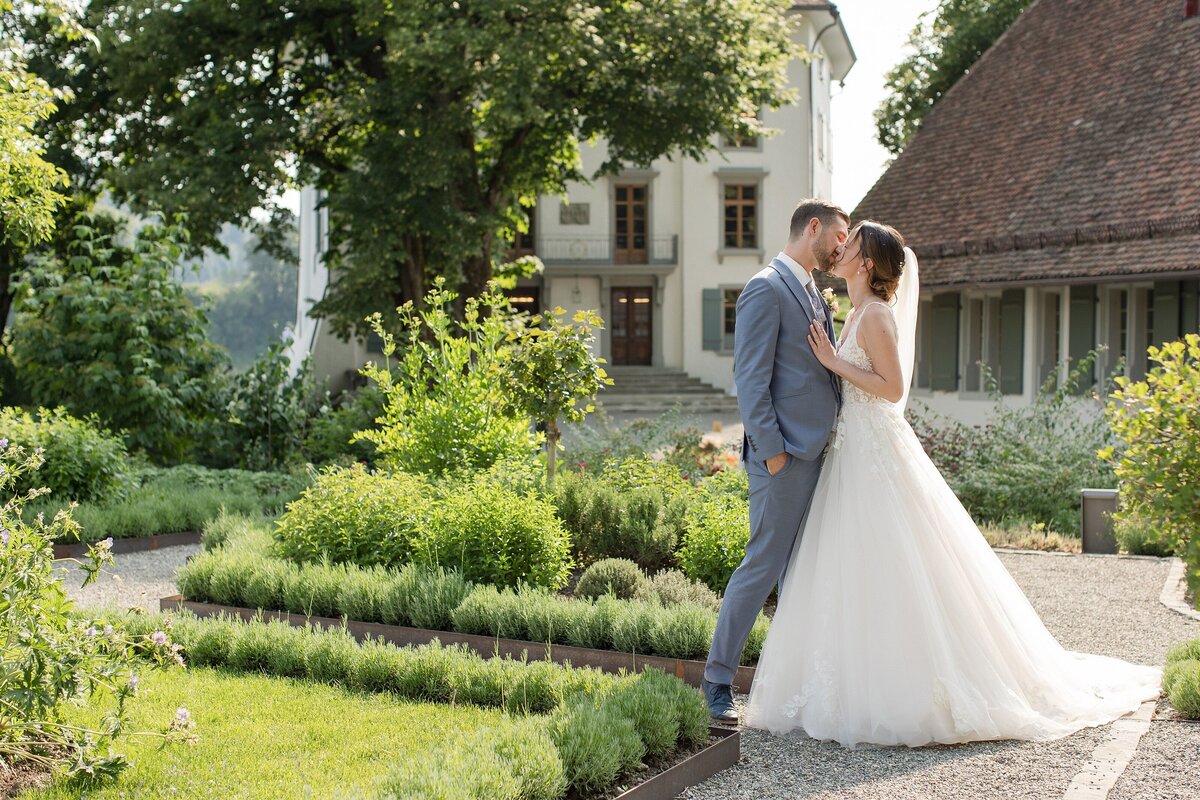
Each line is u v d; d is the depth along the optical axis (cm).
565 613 551
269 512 1027
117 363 1284
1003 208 1642
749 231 3350
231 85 1855
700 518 710
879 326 457
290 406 1386
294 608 621
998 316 1666
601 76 1773
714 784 382
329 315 2005
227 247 1923
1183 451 487
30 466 421
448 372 898
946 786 374
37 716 368
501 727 384
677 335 3362
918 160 1902
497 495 673
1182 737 418
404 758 380
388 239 1786
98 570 395
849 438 454
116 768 363
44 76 1817
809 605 449
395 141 1772
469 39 1636
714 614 541
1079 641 591
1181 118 1486
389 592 596
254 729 420
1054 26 1883
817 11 3162
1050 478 1129
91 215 1931
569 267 3278
